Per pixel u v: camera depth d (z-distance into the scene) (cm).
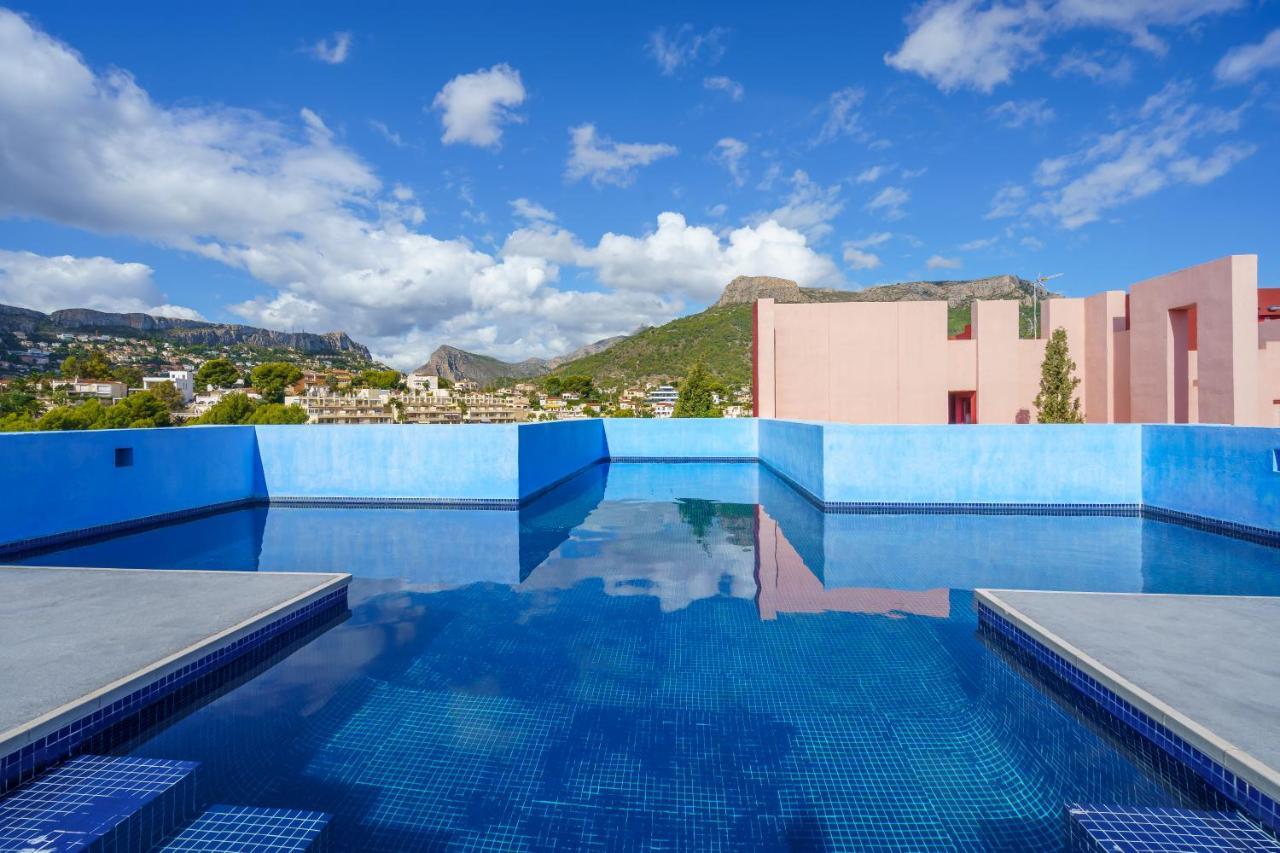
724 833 227
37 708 255
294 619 401
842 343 1531
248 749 278
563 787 253
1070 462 863
